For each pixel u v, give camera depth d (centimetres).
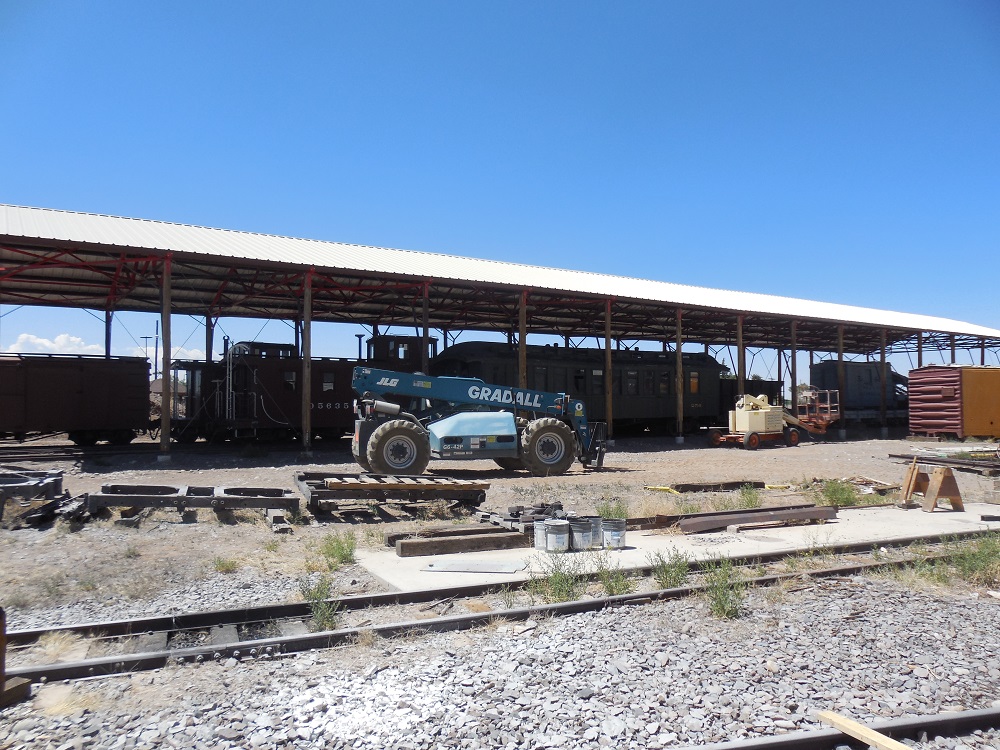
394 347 2269
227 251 1742
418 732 344
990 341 3741
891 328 3238
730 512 994
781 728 353
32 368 1956
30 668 412
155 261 1744
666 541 873
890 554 795
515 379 2425
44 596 599
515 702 380
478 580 653
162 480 1366
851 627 520
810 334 3653
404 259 2231
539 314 2861
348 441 2283
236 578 670
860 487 1418
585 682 409
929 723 351
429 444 1366
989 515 1062
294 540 848
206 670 431
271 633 511
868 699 389
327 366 2191
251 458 1766
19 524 882
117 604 586
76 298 2261
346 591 626
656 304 2506
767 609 565
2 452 1841
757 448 2384
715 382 3119
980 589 643
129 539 832
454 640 488
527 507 972
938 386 2531
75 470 1508
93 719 360
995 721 361
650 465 1844
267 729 348
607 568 686
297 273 1977
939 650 474
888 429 3288
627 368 2803
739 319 2736
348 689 397
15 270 1672
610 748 330
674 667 434
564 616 546
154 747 330
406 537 822
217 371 2258
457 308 2642
